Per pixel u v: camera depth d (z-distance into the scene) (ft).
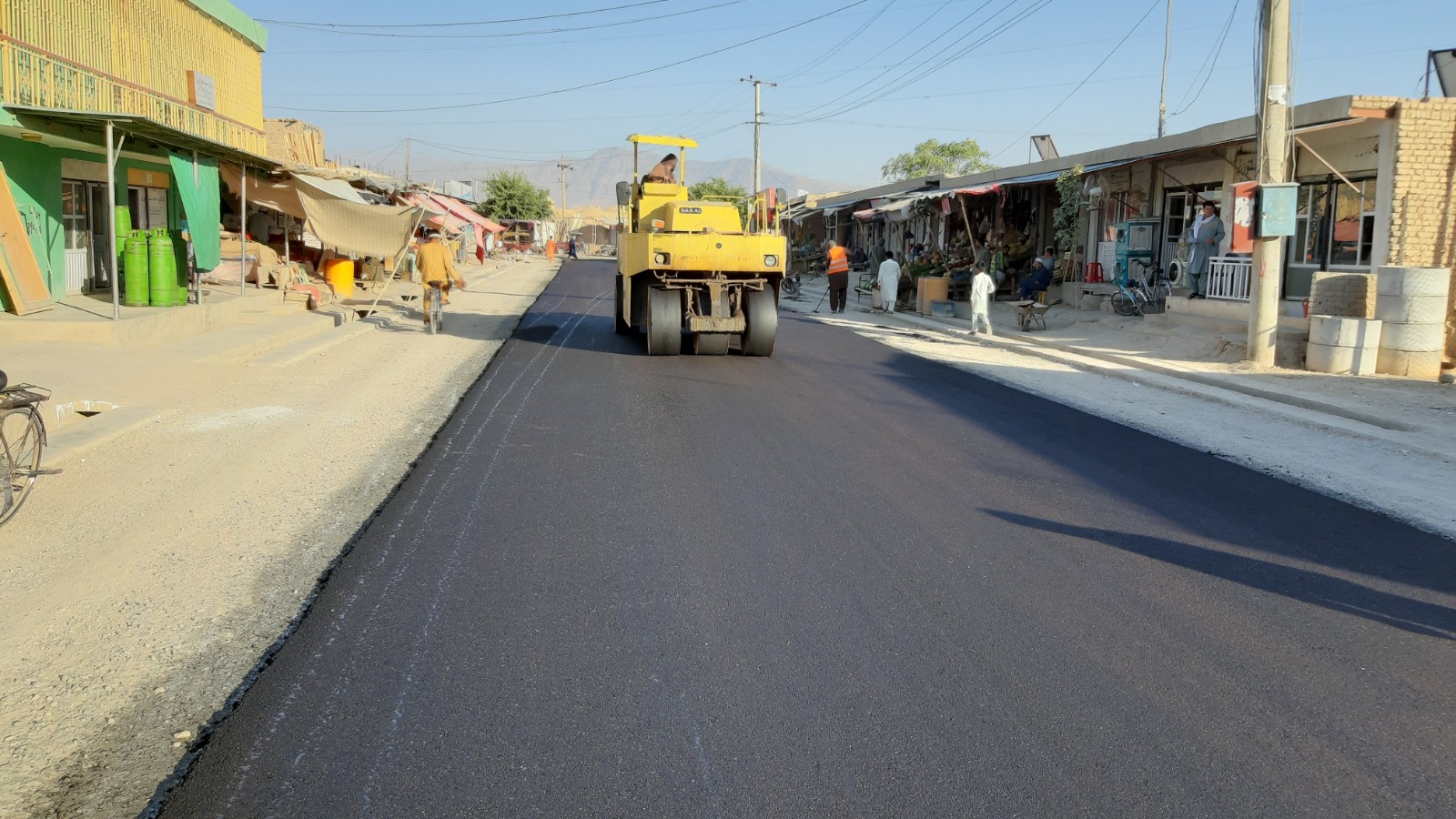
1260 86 47.39
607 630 16.60
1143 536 22.13
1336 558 20.79
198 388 38.01
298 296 68.23
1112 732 13.52
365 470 26.71
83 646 15.83
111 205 45.16
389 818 11.45
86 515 22.38
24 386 23.03
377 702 14.12
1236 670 15.47
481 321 69.10
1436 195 49.67
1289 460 29.99
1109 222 81.71
